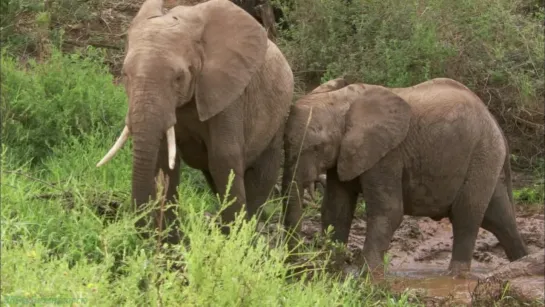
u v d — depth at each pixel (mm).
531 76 17281
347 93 11438
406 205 11922
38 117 13188
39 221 9180
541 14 17203
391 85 15922
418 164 11688
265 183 11055
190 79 9547
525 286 9805
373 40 16531
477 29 16859
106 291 6773
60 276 6656
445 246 13492
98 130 13375
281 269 8102
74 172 11742
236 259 7109
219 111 9750
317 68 16812
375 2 16734
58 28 17328
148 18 9664
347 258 10844
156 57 9227
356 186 11734
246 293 6984
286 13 17328
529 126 17203
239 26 10008
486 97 17141
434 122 11688
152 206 8617
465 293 10812
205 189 13156
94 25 17656
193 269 6926
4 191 9633
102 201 10312
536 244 13938
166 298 6797
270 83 10688
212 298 6852
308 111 11102
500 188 12523
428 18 16625
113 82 16125
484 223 12617
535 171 16547
